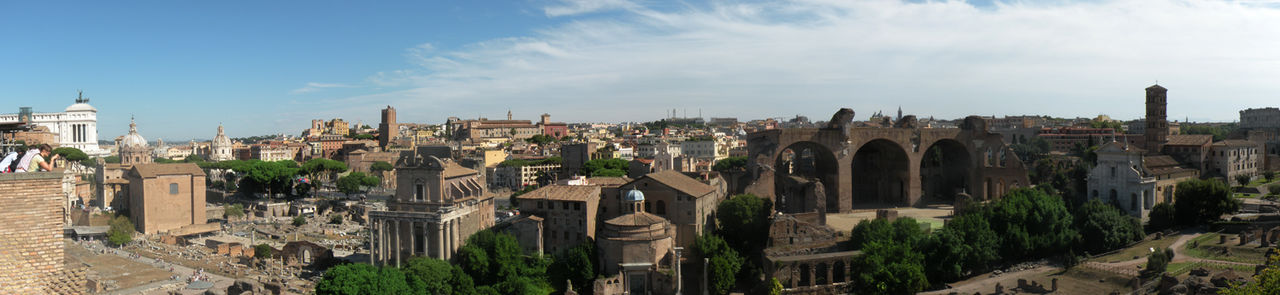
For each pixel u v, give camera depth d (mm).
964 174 187125
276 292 111250
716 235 128500
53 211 44719
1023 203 125312
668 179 131500
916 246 115000
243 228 199750
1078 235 123875
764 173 154625
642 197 122250
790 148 178625
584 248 116625
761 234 126812
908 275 103125
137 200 181500
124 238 163250
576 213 124812
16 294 43094
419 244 125000
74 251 153500
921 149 179250
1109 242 121875
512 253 116938
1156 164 157125
